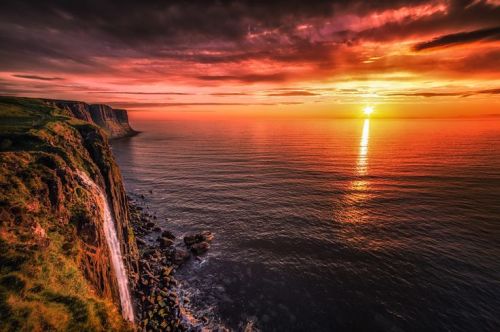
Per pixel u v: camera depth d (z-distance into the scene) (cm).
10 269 1241
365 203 6266
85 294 1417
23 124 3484
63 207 2000
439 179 8262
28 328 1020
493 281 3400
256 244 4422
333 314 2895
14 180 1777
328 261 3897
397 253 4081
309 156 13325
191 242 4428
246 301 3086
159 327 2575
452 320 2806
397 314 2892
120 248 3002
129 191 7594
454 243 4362
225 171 9888
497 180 7969
